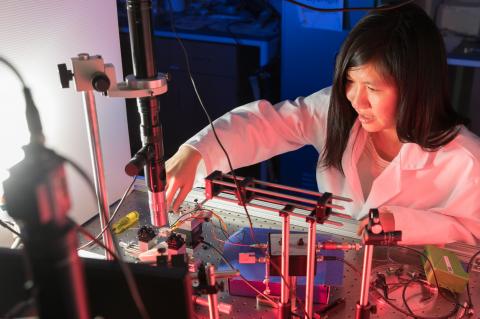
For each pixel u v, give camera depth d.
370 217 0.77
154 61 0.82
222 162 1.42
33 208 0.41
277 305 0.93
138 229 1.18
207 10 3.14
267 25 2.94
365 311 0.82
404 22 1.13
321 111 1.62
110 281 0.62
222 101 3.07
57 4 1.10
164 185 0.89
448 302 0.97
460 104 2.72
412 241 1.19
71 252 0.44
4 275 0.64
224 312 0.94
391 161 1.50
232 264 1.03
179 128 3.30
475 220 1.25
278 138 1.63
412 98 1.16
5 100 1.03
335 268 1.01
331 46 2.74
